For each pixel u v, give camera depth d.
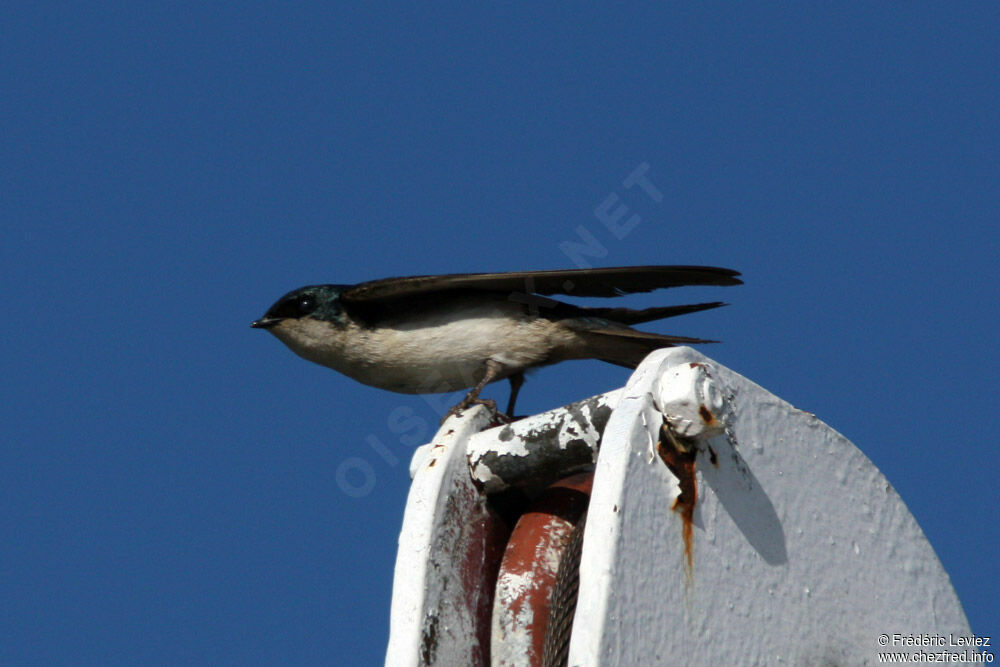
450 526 8.16
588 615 6.71
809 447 8.35
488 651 8.11
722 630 7.36
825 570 8.20
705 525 7.41
